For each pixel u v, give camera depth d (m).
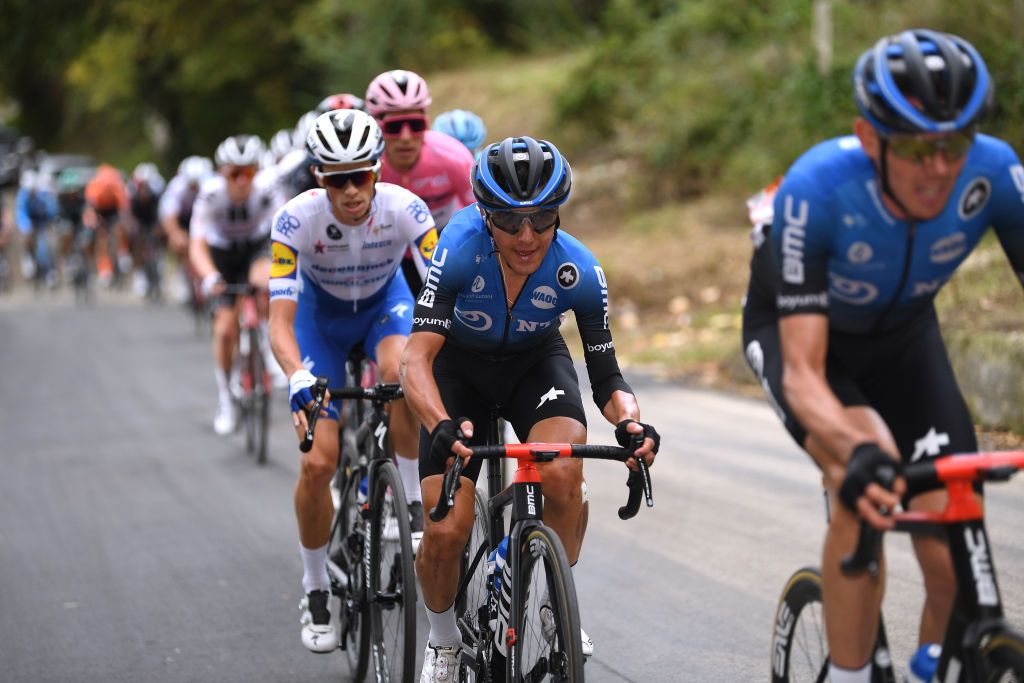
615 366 11.70
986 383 23.27
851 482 7.70
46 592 17.48
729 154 52.56
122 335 50.91
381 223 15.20
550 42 79.00
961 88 7.66
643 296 41.56
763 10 59.38
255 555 18.97
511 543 10.72
